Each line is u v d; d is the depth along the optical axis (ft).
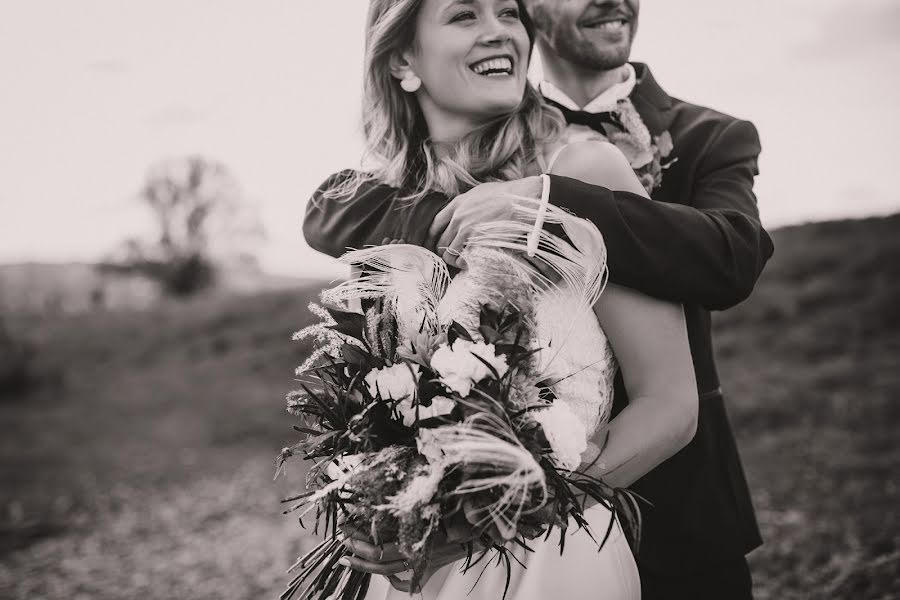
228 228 123.24
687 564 7.10
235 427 41.37
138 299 121.90
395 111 6.85
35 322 94.02
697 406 5.27
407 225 6.19
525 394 4.57
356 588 5.88
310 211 7.71
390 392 4.72
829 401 28.53
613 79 8.31
